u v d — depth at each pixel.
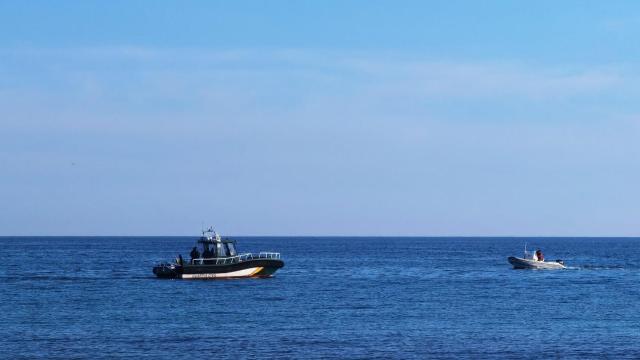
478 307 84.38
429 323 71.69
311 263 189.38
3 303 86.12
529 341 62.34
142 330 66.75
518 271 152.75
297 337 63.53
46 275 132.38
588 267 167.50
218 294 95.19
